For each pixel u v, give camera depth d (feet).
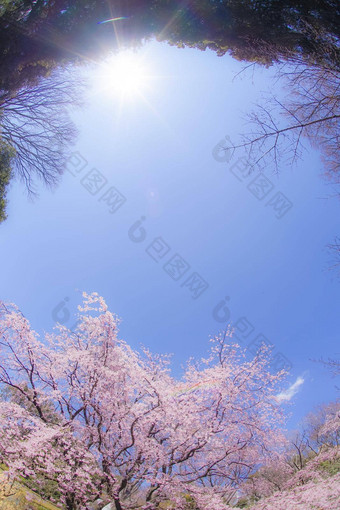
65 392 23.43
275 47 19.07
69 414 23.39
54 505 19.93
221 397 22.44
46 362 23.79
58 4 19.80
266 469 29.91
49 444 18.66
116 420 21.40
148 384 22.34
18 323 22.97
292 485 27.94
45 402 23.88
